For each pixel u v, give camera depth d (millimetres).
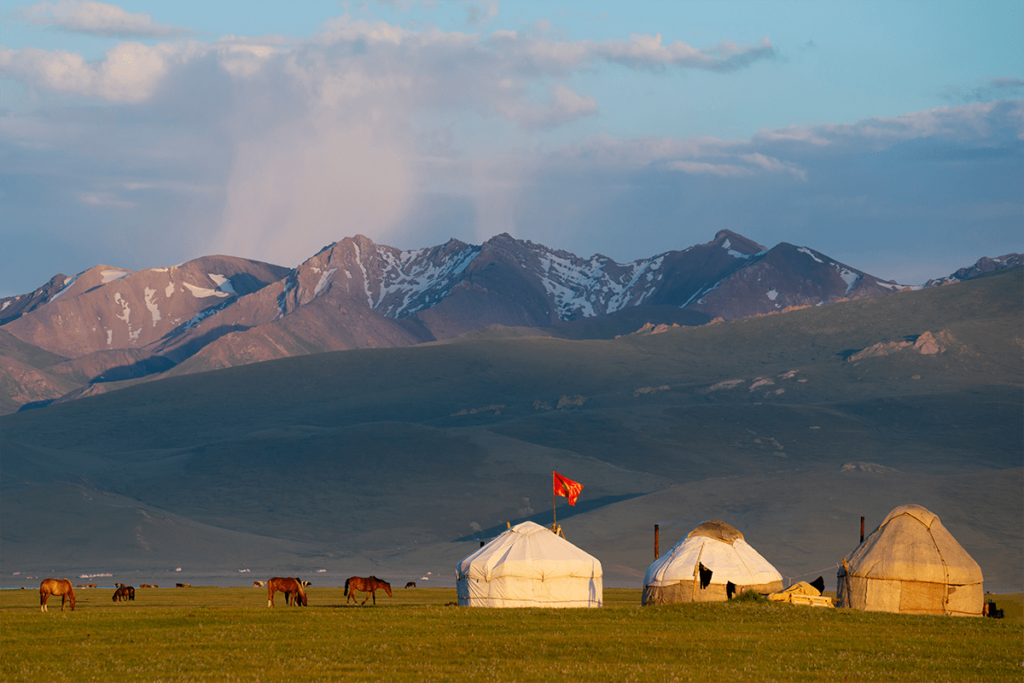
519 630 70438
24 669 55906
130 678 53406
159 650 62312
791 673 56375
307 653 61438
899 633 69562
